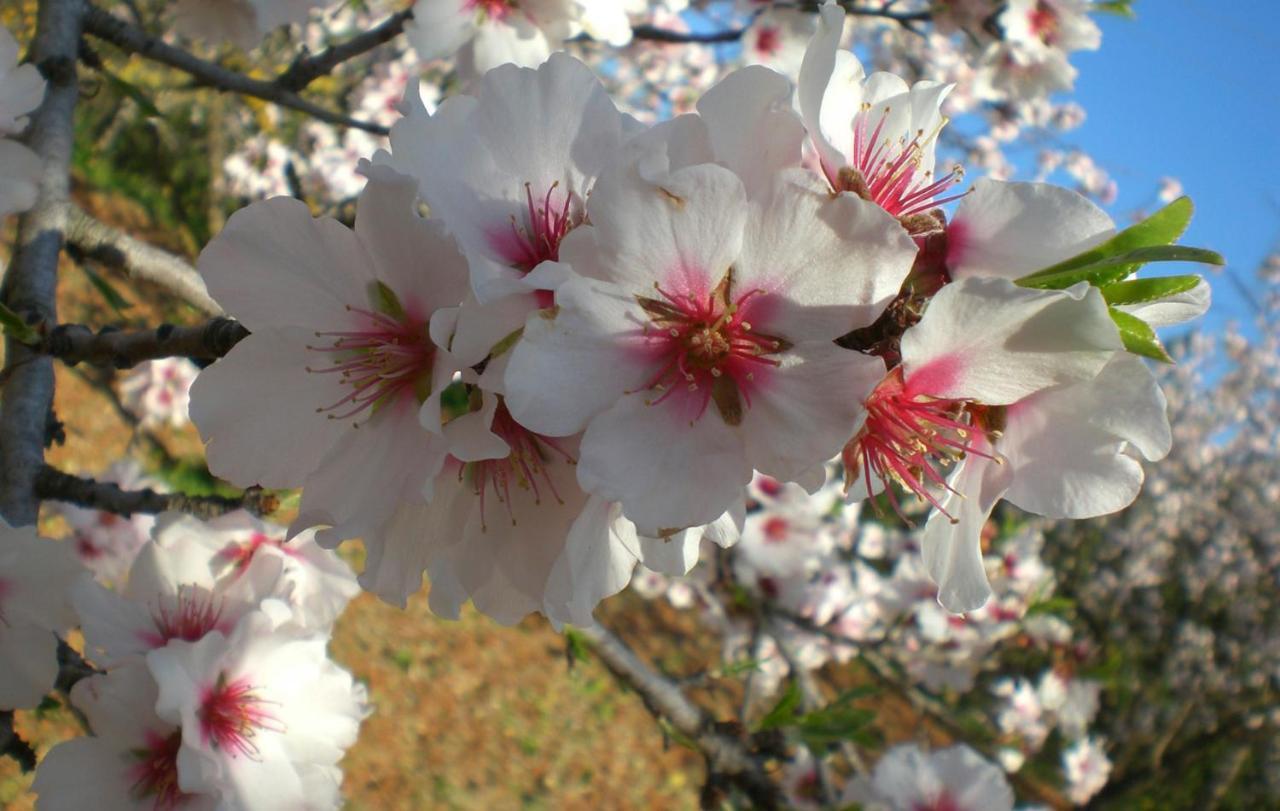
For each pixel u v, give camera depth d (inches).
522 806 28.0
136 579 6.7
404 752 27.4
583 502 4.3
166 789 6.2
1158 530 45.6
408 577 4.3
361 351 4.4
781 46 13.7
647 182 3.7
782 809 9.0
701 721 9.3
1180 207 3.8
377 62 23.0
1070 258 3.9
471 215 4.1
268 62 22.9
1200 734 40.6
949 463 4.4
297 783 6.5
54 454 27.2
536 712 32.4
